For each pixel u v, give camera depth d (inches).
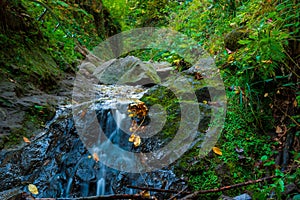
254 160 72.6
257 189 65.0
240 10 128.5
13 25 142.1
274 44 68.0
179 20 201.5
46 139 99.7
